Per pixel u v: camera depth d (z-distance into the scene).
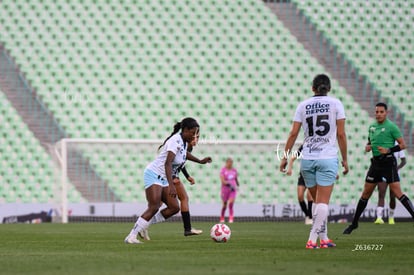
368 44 105.19
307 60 103.50
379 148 46.31
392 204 69.25
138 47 101.81
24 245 37.00
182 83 100.00
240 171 91.12
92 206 83.31
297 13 106.75
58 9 102.81
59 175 86.38
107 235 48.09
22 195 89.38
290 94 101.00
